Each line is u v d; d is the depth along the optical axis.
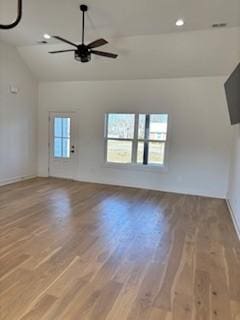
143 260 2.74
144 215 4.21
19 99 6.15
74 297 2.08
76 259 2.70
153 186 6.03
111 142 6.40
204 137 5.51
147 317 1.89
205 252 2.97
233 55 4.68
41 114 6.82
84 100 6.39
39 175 6.99
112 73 5.84
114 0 3.34
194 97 5.48
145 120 6.02
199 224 3.89
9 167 6.04
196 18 3.80
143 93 5.87
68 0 3.37
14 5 3.56
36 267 2.51
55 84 6.59
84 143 6.54
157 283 2.33
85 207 4.49
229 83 3.81
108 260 2.71
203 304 2.06
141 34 4.50
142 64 5.37
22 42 5.29
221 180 5.47
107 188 5.97
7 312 1.88
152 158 6.11
